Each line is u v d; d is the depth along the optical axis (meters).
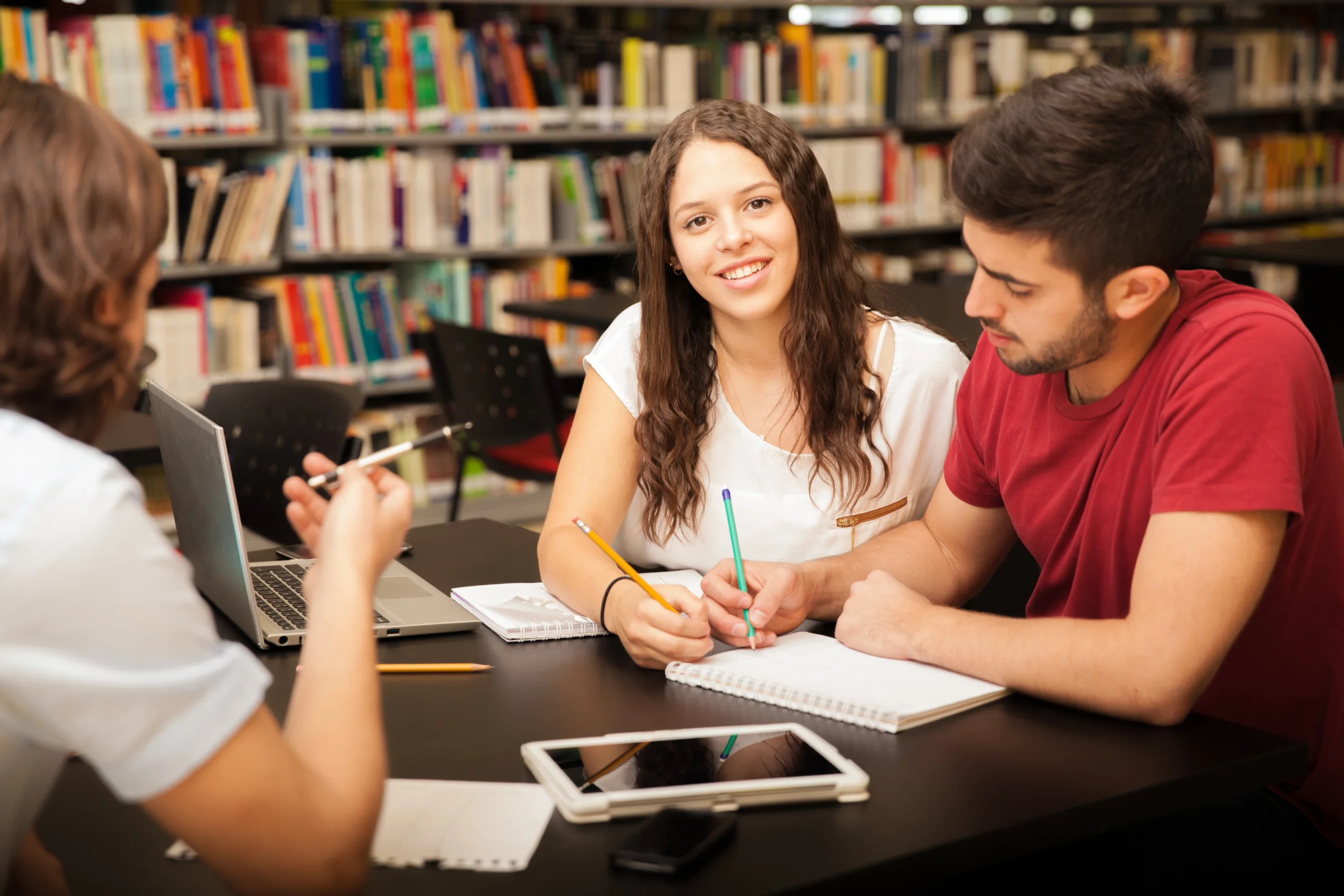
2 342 0.71
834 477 1.57
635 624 1.21
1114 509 1.22
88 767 1.01
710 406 1.58
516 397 3.35
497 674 1.21
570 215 4.68
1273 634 1.20
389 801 0.93
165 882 0.84
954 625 1.17
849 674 1.16
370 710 0.81
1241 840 1.20
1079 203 1.04
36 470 0.68
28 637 0.67
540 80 4.53
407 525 0.90
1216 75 6.17
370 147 4.38
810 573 1.37
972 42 5.45
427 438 1.10
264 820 0.72
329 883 0.75
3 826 0.75
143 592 0.69
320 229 4.16
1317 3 6.61
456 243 4.44
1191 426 1.09
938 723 1.07
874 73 5.23
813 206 1.50
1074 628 1.10
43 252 0.70
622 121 4.70
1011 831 0.89
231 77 3.92
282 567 1.55
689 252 1.47
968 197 1.09
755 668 1.18
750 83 4.93
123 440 2.29
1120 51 5.81
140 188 0.74
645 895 0.80
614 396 1.57
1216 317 1.14
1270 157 6.37
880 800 0.93
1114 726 1.06
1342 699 1.20
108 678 0.68
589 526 1.45
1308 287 4.75
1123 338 1.18
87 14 3.89
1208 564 1.05
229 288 4.20
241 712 0.72
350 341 4.29
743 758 0.97
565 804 0.90
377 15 4.34
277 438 2.37
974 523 1.46
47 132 0.71
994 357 1.39
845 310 1.55
